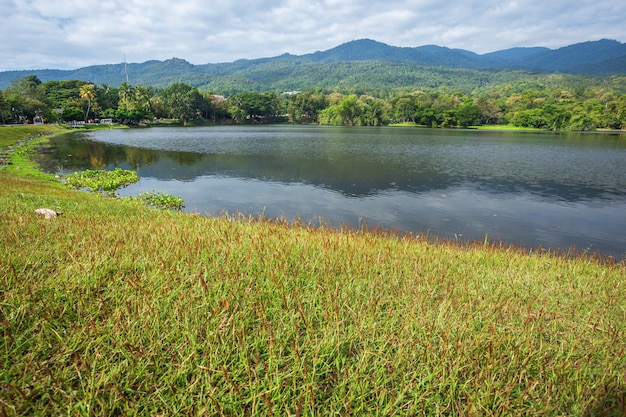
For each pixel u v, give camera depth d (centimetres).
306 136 6688
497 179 2578
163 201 1702
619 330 362
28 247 425
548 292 478
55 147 4372
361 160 3450
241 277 391
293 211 1709
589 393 265
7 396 217
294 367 253
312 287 393
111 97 10850
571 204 1919
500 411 246
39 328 278
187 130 8550
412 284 435
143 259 420
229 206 1780
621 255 1248
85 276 353
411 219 1623
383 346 281
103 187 2058
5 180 1548
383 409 239
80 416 211
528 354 299
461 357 285
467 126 11000
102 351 255
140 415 225
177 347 267
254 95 12862
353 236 781
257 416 226
